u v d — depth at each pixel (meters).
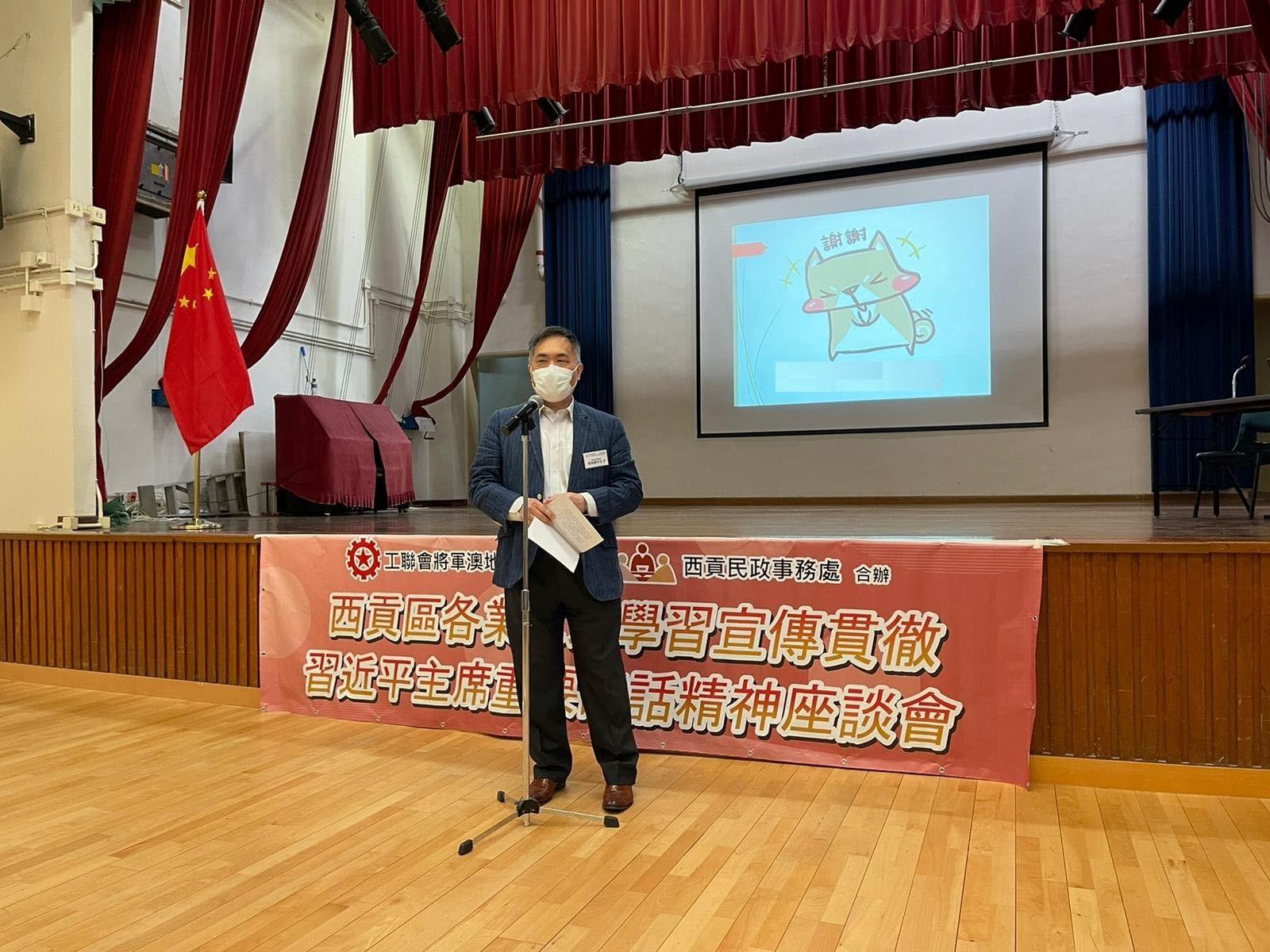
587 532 2.24
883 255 8.36
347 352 8.95
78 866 2.01
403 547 3.28
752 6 4.91
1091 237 7.73
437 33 4.46
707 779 2.62
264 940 1.67
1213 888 1.85
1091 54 5.27
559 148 6.80
